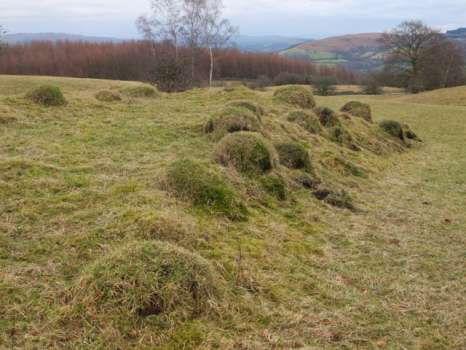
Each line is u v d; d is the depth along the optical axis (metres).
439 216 8.06
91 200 5.73
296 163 8.78
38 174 6.37
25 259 4.42
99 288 3.71
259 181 7.25
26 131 8.66
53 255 4.52
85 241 4.75
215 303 3.91
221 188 6.23
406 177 11.52
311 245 5.93
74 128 9.21
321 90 50.69
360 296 4.79
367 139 14.67
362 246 6.23
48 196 5.74
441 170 12.80
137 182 6.36
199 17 36.44
